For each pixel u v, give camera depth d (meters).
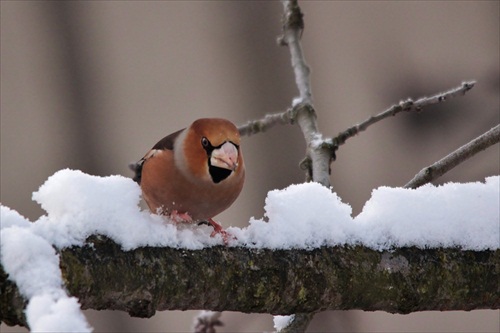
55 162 11.43
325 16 11.85
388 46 11.75
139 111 11.65
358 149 11.66
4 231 4.49
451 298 5.52
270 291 5.27
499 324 11.20
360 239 5.50
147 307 5.01
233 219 11.48
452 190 5.69
